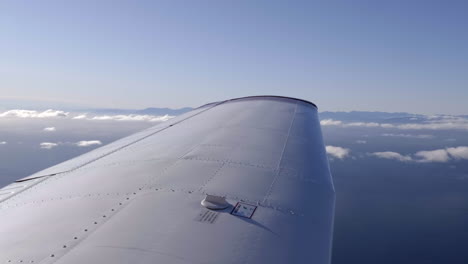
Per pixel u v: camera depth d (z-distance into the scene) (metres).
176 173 7.72
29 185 8.41
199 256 4.29
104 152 11.05
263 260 4.39
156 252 4.33
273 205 6.20
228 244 4.64
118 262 4.11
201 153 9.48
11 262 4.32
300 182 7.66
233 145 10.40
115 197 6.42
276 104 19.75
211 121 15.04
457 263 140.75
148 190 6.69
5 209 6.82
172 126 15.41
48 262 4.23
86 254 4.35
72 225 5.30
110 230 5.02
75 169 9.26
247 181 7.28
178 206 5.86
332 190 7.64
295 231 5.37
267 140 11.20
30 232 5.25
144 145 11.33
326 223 5.96
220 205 5.91
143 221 5.27
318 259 4.74
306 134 12.88
